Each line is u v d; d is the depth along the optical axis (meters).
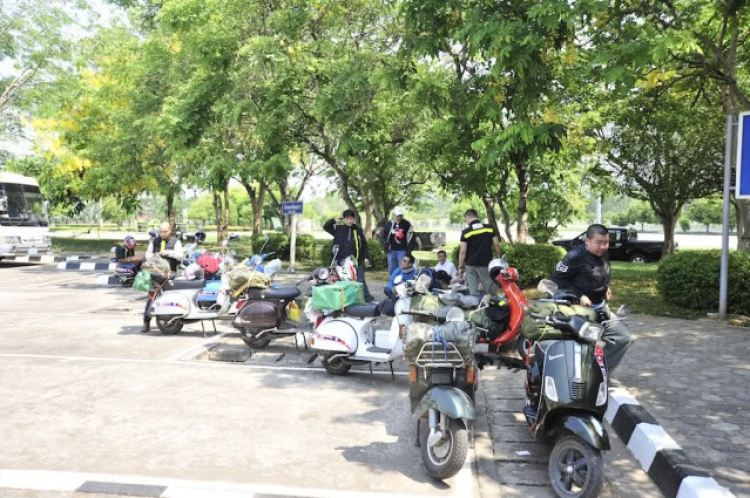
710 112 17.88
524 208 15.64
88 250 29.47
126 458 4.72
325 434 5.32
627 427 5.16
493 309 6.67
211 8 15.92
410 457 4.84
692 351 8.09
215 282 9.54
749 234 11.90
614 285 16.44
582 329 4.24
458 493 4.21
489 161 11.02
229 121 16.83
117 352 8.37
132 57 25.09
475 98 12.57
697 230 78.69
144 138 23.88
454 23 11.59
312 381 7.07
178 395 6.41
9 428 5.35
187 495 4.10
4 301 13.05
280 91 15.48
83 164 28.11
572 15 9.11
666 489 4.22
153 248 10.01
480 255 9.16
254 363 7.92
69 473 4.42
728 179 10.23
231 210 90.31
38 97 26.64
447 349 4.61
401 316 6.59
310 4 15.66
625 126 19.55
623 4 10.66
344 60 14.97
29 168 33.88
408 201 25.41
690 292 11.22
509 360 6.50
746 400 6.02
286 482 4.34
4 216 20.61
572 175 21.17
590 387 4.18
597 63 9.56
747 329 9.58
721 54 11.21
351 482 4.36
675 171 19.06
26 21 25.53
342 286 7.29
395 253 12.84
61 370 7.37
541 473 4.59
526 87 10.80
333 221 11.71
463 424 4.33
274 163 16.05
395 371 7.62
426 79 12.48
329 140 18.06
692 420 5.45
